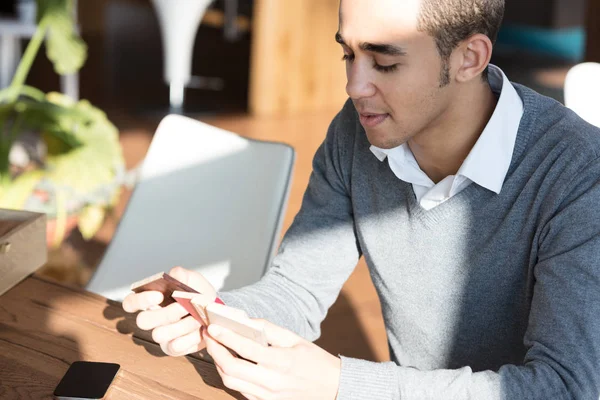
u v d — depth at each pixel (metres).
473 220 1.34
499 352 1.39
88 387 1.18
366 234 1.47
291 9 5.25
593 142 1.23
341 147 1.51
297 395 1.12
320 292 1.51
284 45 5.30
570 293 1.15
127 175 3.77
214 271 1.79
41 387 1.20
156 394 1.19
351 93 1.20
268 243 1.75
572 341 1.13
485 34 1.19
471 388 1.12
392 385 1.14
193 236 1.83
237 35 6.39
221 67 6.32
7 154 2.84
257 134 4.84
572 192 1.21
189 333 1.23
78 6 5.48
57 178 2.68
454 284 1.38
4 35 4.61
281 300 1.45
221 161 1.85
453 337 1.42
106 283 1.86
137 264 1.86
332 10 5.40
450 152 1.33
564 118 1.28
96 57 5.63
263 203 1.78
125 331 1.36
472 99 1.28
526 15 7.21
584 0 7.21
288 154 1.79
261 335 1.08
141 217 1.88
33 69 5.25
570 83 2.12
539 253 1.23
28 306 1.42
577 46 7.00
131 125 4.88
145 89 5.72
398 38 1.15
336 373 1.13
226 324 1.11
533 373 1.13
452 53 1.19
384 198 1.45
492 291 1.35
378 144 1.25
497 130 1.28
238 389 1.13
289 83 5.39
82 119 2.80
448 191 1.34
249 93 5.34
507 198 1.30
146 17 6.94
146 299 1.25
